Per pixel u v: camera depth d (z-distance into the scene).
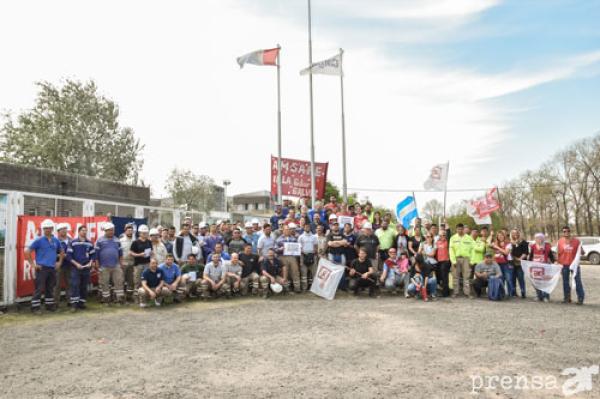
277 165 20.20
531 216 54.62
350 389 5.12
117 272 11.40
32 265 10.38
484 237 13.30
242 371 5.83
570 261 12.01
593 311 10.58
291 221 14.85
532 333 8.02
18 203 10.63
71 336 7.92
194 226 13.83
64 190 22.09
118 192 26.48
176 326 8.77
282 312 10.40
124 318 9.67
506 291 14.25
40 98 37.62
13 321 9.33
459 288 13.47
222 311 10.55
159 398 4.89
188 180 52.44
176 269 11.80
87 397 4.95
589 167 47.72
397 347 7.03
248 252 13.16
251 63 20.55
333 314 10.08
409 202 17.28
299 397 4.89
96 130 39.19
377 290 13.59
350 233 14.07
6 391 5.16
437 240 13.34
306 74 21.08
